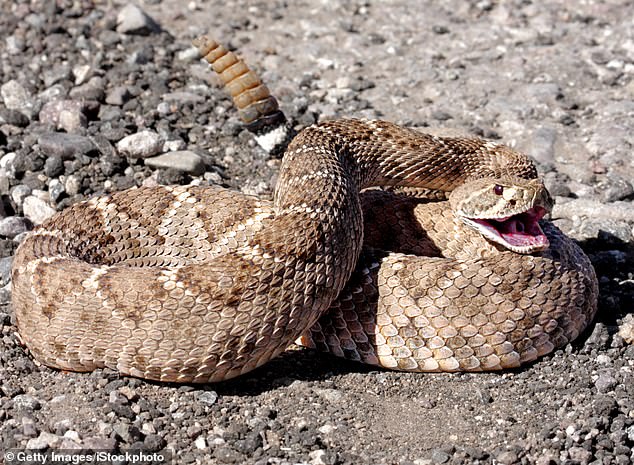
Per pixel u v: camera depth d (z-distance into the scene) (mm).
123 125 9180
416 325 6090
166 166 8477
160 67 10758
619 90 10461
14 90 9883
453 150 7355
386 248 7281
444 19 12633
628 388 5820
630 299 6859
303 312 5848
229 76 8344
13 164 8430
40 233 6578
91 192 8273
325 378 6059
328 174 6441
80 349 5820
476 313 6043
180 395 5750
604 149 9172
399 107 10180
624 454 5320
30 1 12273
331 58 11398
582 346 6293
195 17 12578
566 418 5598
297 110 9859
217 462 5230
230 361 5738
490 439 5457
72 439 5258
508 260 6148
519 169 7293
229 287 5695
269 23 12492
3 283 7051
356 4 13055
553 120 9758
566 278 6219
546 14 12656
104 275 5855
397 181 7375
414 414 5715
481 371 6117
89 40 11328
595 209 8164
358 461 5258
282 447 5352
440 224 7133
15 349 6180
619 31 12062
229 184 8531
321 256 5914
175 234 7152
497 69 11039
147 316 5684
